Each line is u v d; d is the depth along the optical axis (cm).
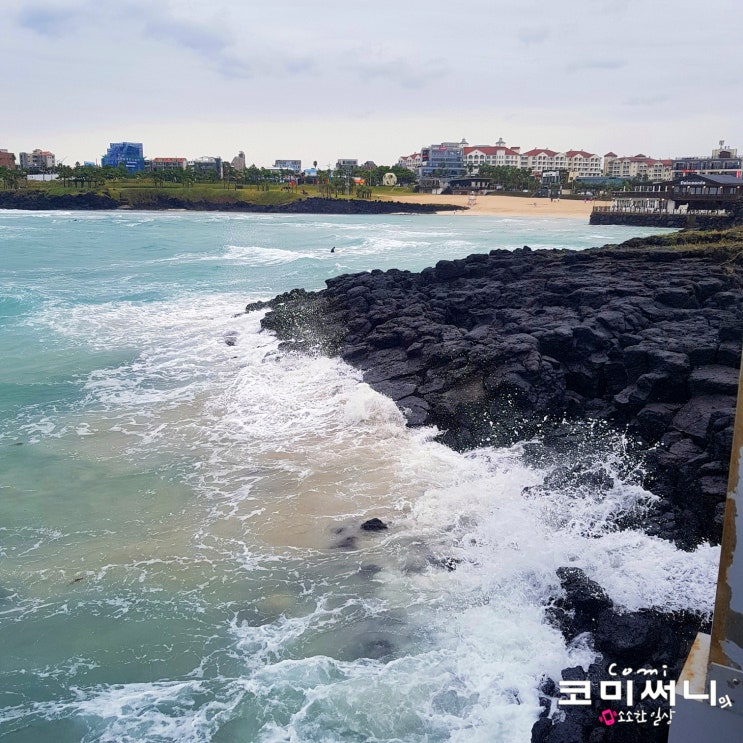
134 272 4472
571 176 19725
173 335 2631
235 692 857
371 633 955
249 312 2947
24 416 1800
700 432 1294
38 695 862
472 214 13838
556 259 2920
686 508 1170
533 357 1652
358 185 17625
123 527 1252
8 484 1420
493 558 1109
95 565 1132
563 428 1509
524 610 990
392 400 1767
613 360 1669
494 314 2198
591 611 945
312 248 6109
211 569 1115
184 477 1444
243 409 1834
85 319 2912
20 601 1041
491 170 18400
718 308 1975
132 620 995
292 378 2061
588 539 1124
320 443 1602
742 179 8781
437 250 5772
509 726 791
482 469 1421
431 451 1538
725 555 362
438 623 971
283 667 895
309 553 1155
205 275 4291
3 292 3431
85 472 1473
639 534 1121
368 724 802
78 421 1764
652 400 1468
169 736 795
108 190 16062
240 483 1412
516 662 888
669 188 9225
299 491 1370
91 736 798
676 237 3344
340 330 2331
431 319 2250
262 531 1227
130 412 1825
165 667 905
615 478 1280
